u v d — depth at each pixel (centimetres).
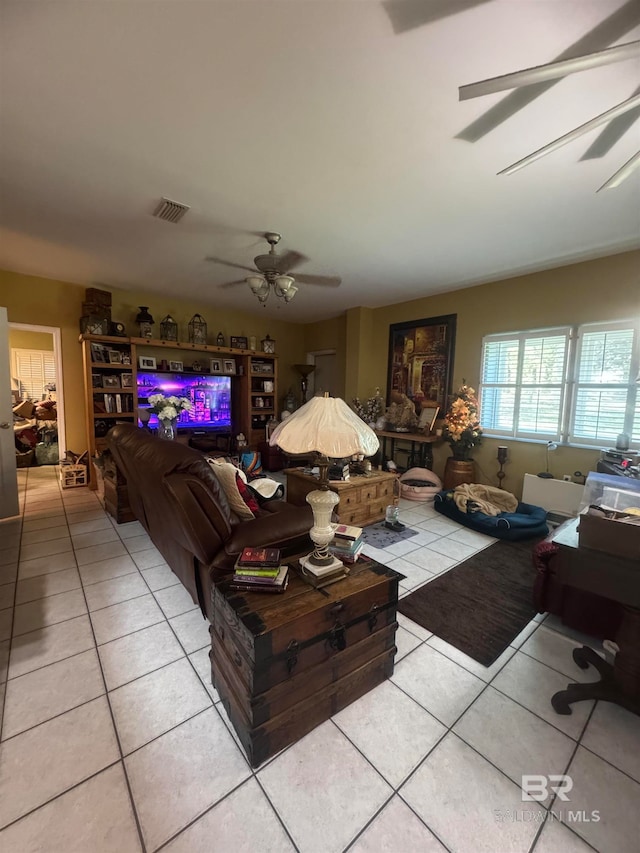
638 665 142
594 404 350
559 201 242
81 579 243
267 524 181
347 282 429
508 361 410
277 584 141
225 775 121
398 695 155
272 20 123
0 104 160
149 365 504
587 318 350
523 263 361
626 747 133
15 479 356
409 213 262
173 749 130
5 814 108
